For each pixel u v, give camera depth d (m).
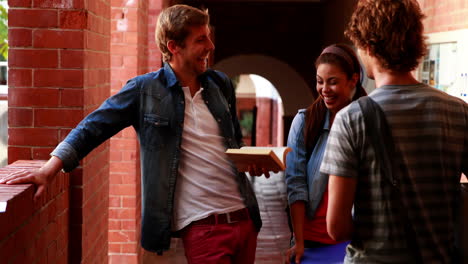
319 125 3.37
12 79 4.04
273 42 16.42
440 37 5.38
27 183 3.16
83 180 4.06
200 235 3.28
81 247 4.07
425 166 2.32
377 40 2.33
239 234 3.33
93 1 4.25
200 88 3.43
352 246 2.42
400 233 2.31
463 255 2.36
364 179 2.34
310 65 16.52
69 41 4.04
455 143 2.35
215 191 3.32
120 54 6.75
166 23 3.34
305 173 3.40
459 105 2.39
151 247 3.35
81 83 4.05
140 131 3.36
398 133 2.31
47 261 3.52
